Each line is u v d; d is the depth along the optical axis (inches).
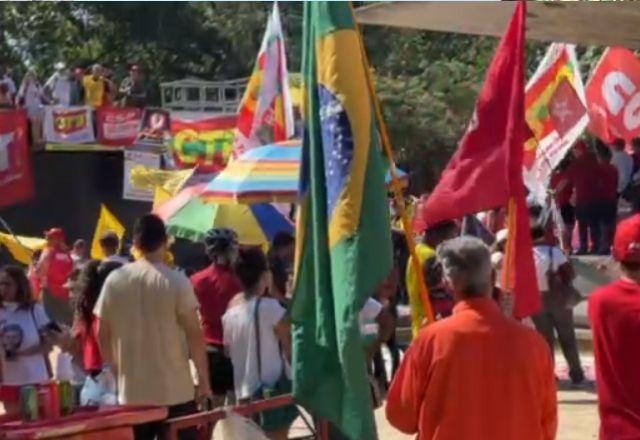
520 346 201.5
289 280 380.2
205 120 1100.5
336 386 230.8
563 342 522.9
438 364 199.9
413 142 1519.4
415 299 370.9
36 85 1138.0
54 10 1768.0
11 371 366.9
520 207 235.5
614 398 218.8
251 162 484.4
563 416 465.7
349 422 227.1
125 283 293.1
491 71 241.1
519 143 236.8
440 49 1663.4
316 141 231.1
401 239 638.5
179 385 292.8
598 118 718.5
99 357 342.3
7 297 369.4
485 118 241.3
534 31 356.5
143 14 1807.3
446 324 202.2
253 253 321.7
